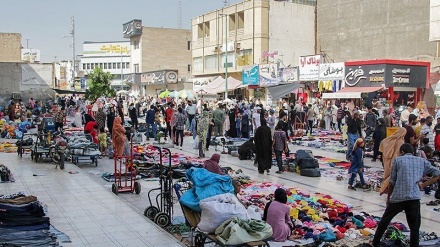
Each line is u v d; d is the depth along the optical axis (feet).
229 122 84.74
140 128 94.38
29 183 43.70
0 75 149.18
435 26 101.09
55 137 59.77
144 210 34.53
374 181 45.65
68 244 26.03
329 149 71.92
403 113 73.15
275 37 167.84
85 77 261.24
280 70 142.82
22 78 151.33
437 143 52.90
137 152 61.98
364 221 31.63
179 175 47.26
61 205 35.27
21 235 25.12
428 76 124.67
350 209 36.11
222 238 22.76
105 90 179.63
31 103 132.57
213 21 187.73
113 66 355.97
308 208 33.91
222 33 182.91
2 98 149.07
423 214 35.35
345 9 163.53
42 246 24.25
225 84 150.30
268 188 42.73
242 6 170.91
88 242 26.48
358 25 159.63
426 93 126.21
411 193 25.86
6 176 44.47
